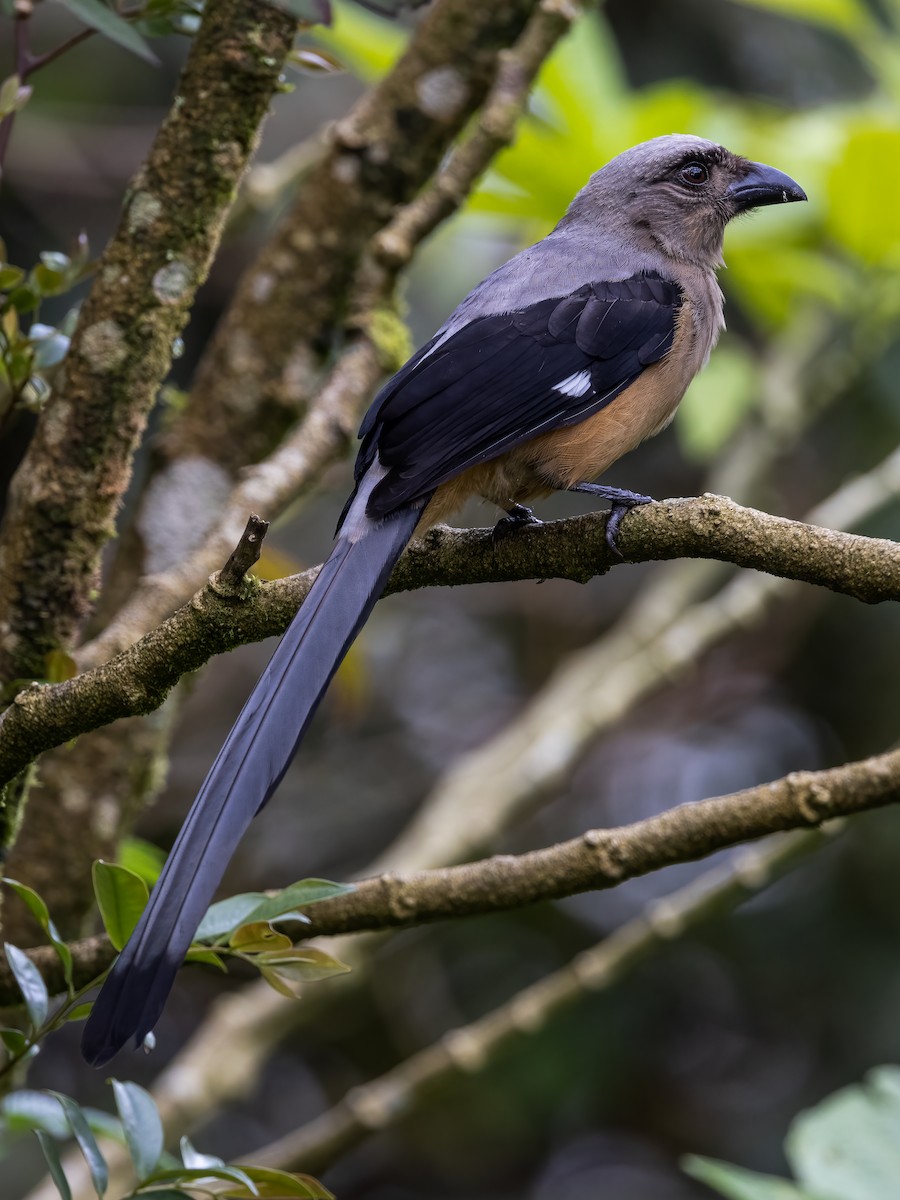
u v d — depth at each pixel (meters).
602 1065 15.33
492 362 7.78
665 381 8.47
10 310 6.65
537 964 16.16
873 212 10.70
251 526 5.48
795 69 16.08
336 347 9.10
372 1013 16.05
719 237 9.65
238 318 9.03
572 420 7.82
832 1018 15.41
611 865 6.39
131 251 6.80
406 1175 16.25
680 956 15.67
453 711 17.17
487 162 8.86
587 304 8.29
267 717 5.67
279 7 6.73
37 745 5.76
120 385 6.77
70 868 8.13
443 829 10.80
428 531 6.71
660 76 16.05
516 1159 16.12
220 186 6.84
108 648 7.55
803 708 16.95
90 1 6.51
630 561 6.31
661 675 11.20
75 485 6.78
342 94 16.92
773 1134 15.42
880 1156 7.01
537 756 10.95
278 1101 16.22
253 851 16.00
